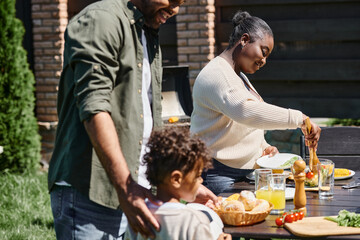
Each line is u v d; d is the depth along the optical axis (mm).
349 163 4016
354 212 2686
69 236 2559
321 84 7094
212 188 3592
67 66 2516
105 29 2418
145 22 2658
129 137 2527
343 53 6949
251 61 3436
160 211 2201
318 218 2613
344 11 6898
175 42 7621
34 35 7852
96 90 2330
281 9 7188
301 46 7160
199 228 2141
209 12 7207
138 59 2580
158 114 2787
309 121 3182
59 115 2637
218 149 3510
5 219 5207
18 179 6523
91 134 2301
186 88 5961
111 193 2498
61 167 2547
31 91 7254
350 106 6910
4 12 6910
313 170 3252
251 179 3395
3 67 6977
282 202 2764
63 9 7730
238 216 2521
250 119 3236
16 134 7051
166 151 2197
